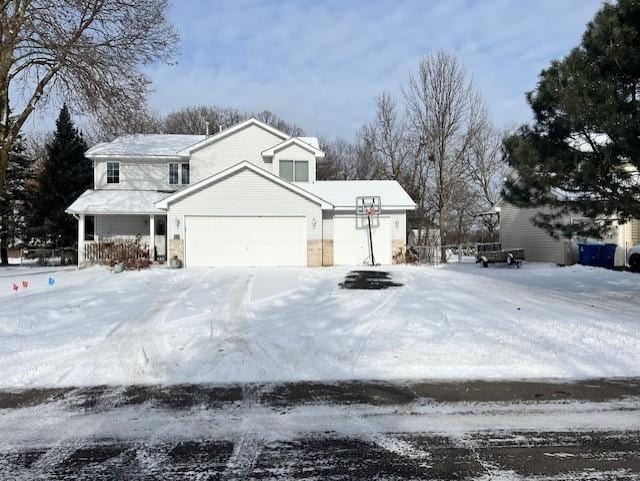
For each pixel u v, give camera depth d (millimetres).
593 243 21203
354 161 49594
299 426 4562
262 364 6598
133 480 3551
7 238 28594
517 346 7441
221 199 21500
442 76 29125
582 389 5605
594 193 11359
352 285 14484
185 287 13984
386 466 3768
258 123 26188
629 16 9984
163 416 4809
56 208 28719
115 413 4891
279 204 21750
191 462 3836
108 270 19734
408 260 23906
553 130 11359
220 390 5594
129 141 27969
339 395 5418
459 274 18031
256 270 19344
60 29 16406
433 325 8914
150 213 22984
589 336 7934
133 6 18016
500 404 5133
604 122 9570
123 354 7051
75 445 4152
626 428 4508
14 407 5062
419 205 37500
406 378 6016
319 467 3754
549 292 13102
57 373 6215
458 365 6539
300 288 13797
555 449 4070
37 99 18688
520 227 26281
